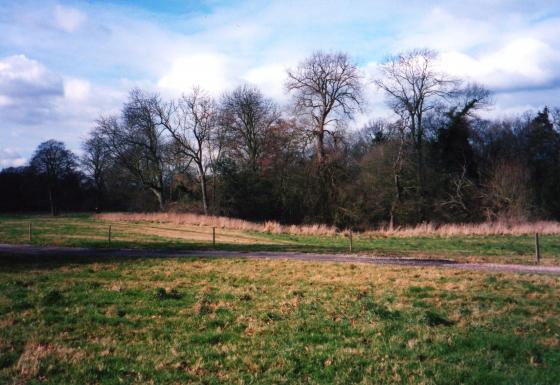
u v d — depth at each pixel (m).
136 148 66.12
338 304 11.98
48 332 9.54
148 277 16.41
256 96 62.88
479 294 13.15
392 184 52.62
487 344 8.67
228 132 62.72
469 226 39.62
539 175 58.84
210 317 10.79
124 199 84.12
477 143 59.22
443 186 55.25
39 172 85.69
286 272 17.58
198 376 7.29
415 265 20.17
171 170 71.31
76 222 50.25
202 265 19.59
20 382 6.96
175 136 63.25
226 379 7.18
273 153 58.47
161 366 7.64
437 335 9.15
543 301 12.27
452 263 20.98
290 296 13.12
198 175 67.62
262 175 59.38
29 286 14.52
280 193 56.72
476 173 56.44
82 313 11.10
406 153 52.53
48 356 8.03
